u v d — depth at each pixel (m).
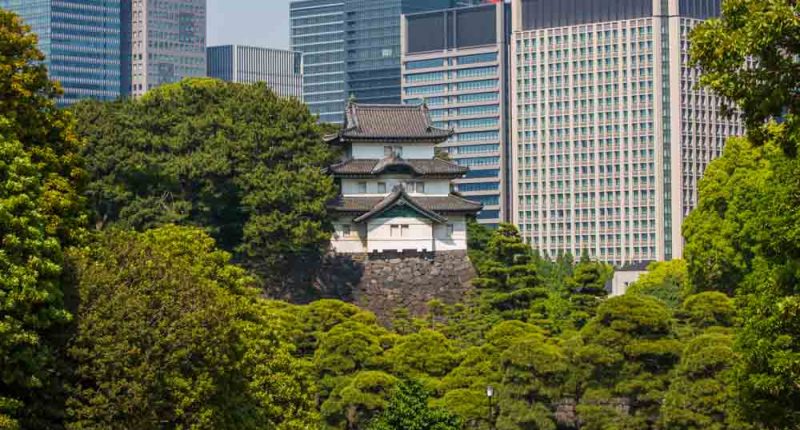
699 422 187.88
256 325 171.62
